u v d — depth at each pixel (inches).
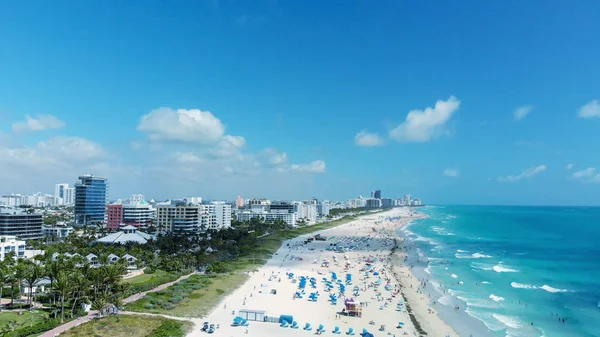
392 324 4662.9
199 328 4131.4
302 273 7603.4
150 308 4623.5
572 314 5290.4
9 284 5034.5
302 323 4515.3
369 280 7160.4
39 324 3818.9
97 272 4717.0
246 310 4623.5
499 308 5551.2
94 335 3659.0
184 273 6904.5
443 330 4554.6
